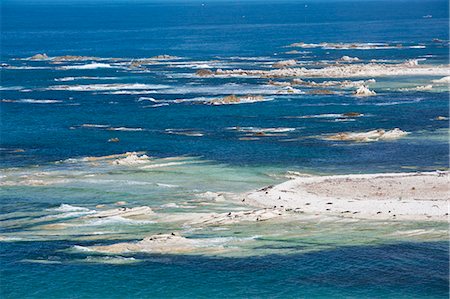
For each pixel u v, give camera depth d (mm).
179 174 168875
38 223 135000
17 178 166625
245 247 121812
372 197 146375
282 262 116000
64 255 119312
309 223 132250
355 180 159000
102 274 112312
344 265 114812
